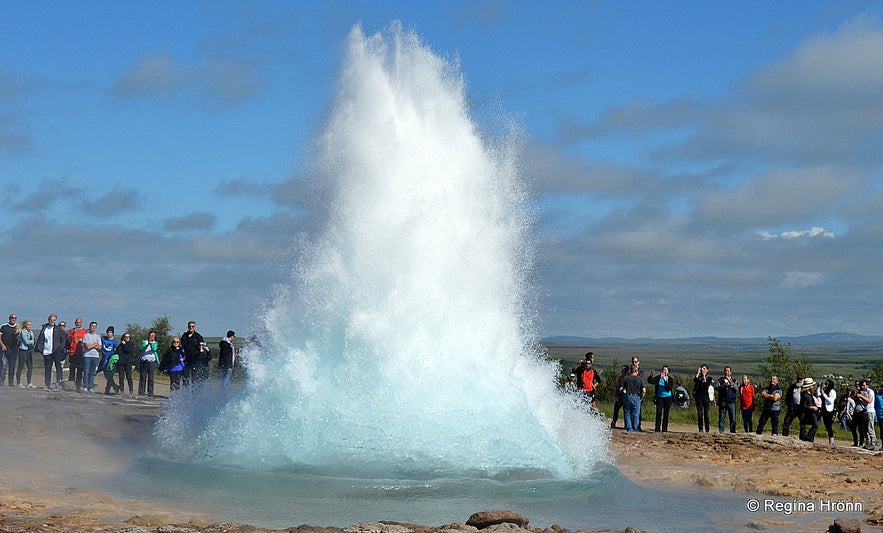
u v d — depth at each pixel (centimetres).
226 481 1045
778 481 1327
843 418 2420
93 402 2072
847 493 1205
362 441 1166
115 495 984
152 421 1705
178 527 775
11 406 1850
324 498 996
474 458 1156
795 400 2370
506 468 1142
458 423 1199
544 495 1044
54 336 2527
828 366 17175
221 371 2297
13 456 1231
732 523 955
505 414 1241
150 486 1035
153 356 2458
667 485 1291
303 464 1141
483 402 1247
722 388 2409
